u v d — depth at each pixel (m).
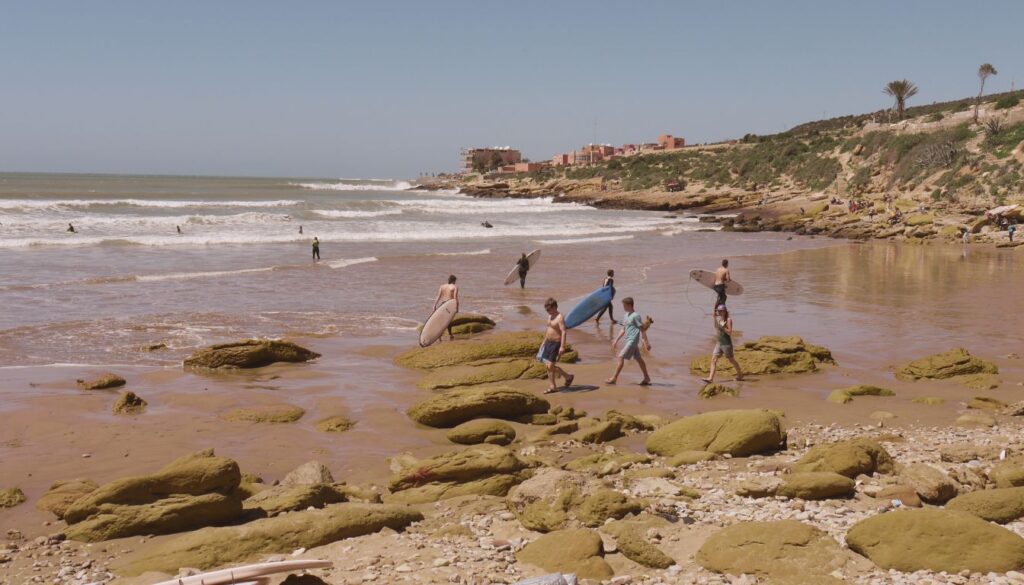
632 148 176.75
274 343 14.70
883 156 80.06
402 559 6.28
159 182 141.12
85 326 17.58
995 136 67.88
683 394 12.81
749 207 79.88
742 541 6.09
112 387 12.67
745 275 29.39
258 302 21.48
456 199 102.69
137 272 26.86
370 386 13.18
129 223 44.16
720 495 7.70
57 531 7.43
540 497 7.39
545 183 124.50
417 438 10.52
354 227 49.50
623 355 13.34
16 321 17.95
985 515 6.64
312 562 5.12
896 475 8.08
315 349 15.98
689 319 19.92
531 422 11.30
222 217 48.56
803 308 21.55
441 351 14.93
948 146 70.31
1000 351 15.89
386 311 20.55
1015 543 5.71
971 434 10.12
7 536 7.30
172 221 45.97
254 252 34.41
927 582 5.48
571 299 23.08
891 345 16.58
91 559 6.75
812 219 60.53
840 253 39.38
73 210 52.62
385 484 8.78
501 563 6.16
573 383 13.52
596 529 6.83
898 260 35.53
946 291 24.97
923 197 66.38
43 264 28.39
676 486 7.84
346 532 6.90
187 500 7.43
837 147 90.94
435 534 6.95
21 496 8.20
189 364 14.19
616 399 12.47
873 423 11.03
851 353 15.85
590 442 10.35
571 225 58.22
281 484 8.56
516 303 22.33
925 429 10.59
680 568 5.96
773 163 97.38
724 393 12.66
